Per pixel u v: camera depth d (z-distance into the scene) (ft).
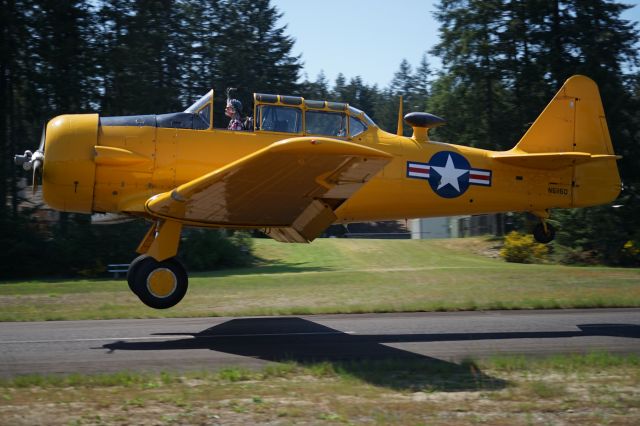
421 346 28.17
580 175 38.73
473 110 115.24
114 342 28.09
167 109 113.50
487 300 41.09
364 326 32.58
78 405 18.75
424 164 36.27
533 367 23.65
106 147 32.24
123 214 34.12
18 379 20.81
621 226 81.71
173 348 26.99
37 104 95.40
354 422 17.83
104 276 78.18
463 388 21.11
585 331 31.86
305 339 29.25
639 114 105.09
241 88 150.20
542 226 39.70
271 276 54.75
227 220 32.01
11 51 91.91
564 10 106.73
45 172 32.24
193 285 48.96
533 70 106.01
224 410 18.54
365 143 35.09
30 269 78.23
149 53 113.19
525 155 36.68
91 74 97.45
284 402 19.35
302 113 34.19
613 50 103.14
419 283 49.73
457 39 114.83
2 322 33.47
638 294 43.47
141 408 18.60
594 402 19.74
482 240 97.96
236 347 27.35
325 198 30.01
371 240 98.37
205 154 33.01
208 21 158.92
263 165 26.68
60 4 94.53
